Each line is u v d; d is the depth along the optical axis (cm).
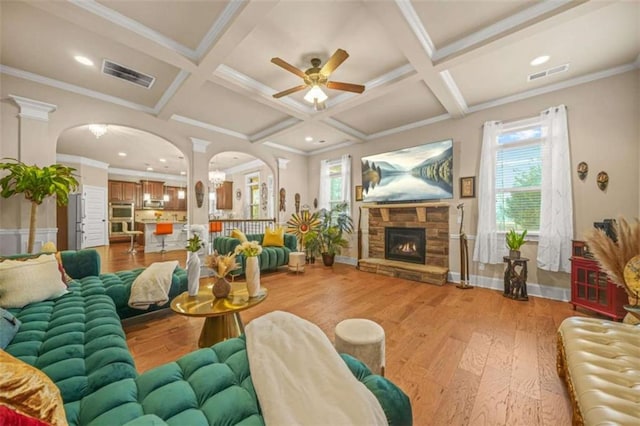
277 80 316
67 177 301
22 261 208
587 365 121
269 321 149
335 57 225
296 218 582
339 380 99
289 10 207
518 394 157
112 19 205
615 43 245
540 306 302
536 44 246
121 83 320
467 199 399
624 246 146
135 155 711
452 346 214
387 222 499
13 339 142
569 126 314
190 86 303
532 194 349
